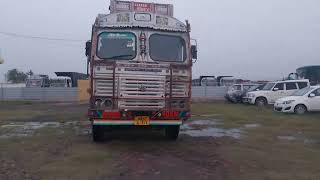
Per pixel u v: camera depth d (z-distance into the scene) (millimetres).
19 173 8609
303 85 30672
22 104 37875
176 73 12234
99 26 12227
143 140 13336
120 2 13023
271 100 31031
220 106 31844
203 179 8141
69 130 16141
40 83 50594
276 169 9055
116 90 11922
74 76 51906
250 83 40219
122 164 9531
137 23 12367
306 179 8164
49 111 27484
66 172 8688
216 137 14156
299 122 18953
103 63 11922
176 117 12125
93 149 11562
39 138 13852
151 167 9211
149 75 12055
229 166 9328
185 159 10156
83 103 39250
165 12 13047
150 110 11992
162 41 12406
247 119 20609
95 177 8281
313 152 11227
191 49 12539
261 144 12586
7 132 15570
